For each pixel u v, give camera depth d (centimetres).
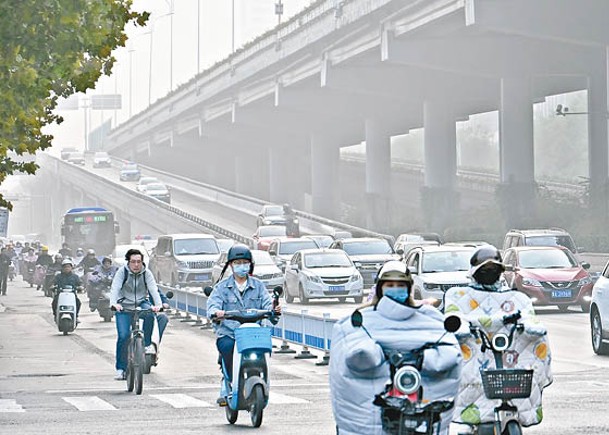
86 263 9394
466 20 12356
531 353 2075
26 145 4756
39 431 2822
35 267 11919
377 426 1741
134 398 3503
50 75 3978
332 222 18350
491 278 2105
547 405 3147
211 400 3431
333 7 15950
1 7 3684
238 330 2819
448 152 18262
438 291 6606
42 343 5822
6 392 3716
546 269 7056
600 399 3266
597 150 16250
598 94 15988
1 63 3812
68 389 3800
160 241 11362
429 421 1736
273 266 9450
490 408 2058
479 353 2066
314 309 7706
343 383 1747
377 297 1805
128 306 3728
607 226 13662
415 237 12106
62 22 3725
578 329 5794
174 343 5669
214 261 10731
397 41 14812
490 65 15125
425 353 1744
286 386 3775
